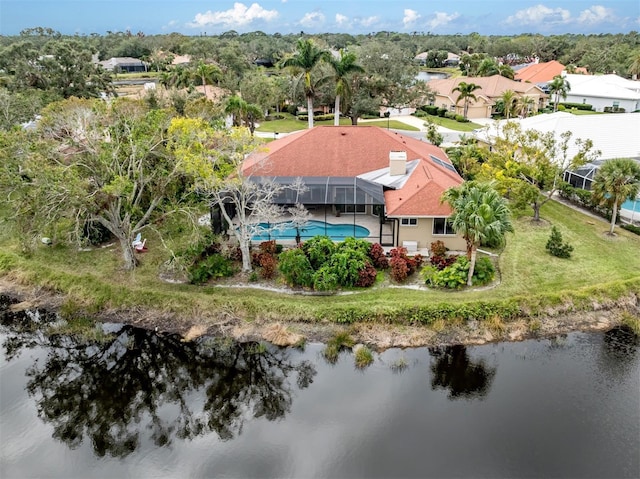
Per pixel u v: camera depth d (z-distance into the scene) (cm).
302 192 3716
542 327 2953
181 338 2997
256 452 2214
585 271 3341
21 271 3653
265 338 2930
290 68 6338
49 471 2156
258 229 3678
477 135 6094
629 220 4147
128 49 17688
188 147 3102
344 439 2242
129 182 2998
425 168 3988
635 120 5234
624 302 3108
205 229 3781
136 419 2488
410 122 8544
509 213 3036
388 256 3484
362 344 2855
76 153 3116
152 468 2164
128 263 3525
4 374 2819
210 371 2777
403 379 2612
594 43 16712
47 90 7181
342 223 4009
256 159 4166
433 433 2248
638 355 2748
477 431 2248
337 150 4459
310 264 3291
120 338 3039
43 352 3002
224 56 11800
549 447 2144
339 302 3069
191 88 8481
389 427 2297
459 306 2964
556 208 4453
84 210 3175
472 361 2730
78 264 3672
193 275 3312
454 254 3528
